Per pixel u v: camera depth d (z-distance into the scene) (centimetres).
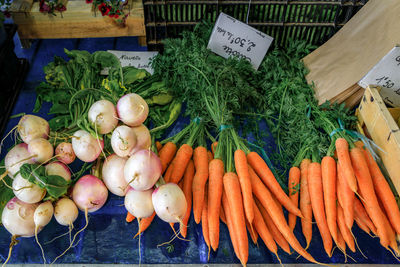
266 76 221
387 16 191
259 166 187
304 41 229
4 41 214
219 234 174
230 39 222
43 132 173
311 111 206
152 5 222
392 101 197
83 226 175
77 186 165
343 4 218
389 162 177
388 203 173
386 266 164
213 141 201
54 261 163
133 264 162
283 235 171
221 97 200
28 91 230
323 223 173
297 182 187
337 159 192
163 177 182
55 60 221
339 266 164
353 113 215
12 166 162
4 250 167
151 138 193
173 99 215
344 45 210
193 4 223
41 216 155
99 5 236
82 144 163
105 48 255
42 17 240
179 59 213
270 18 231
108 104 166
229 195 172
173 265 162
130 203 161
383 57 180
